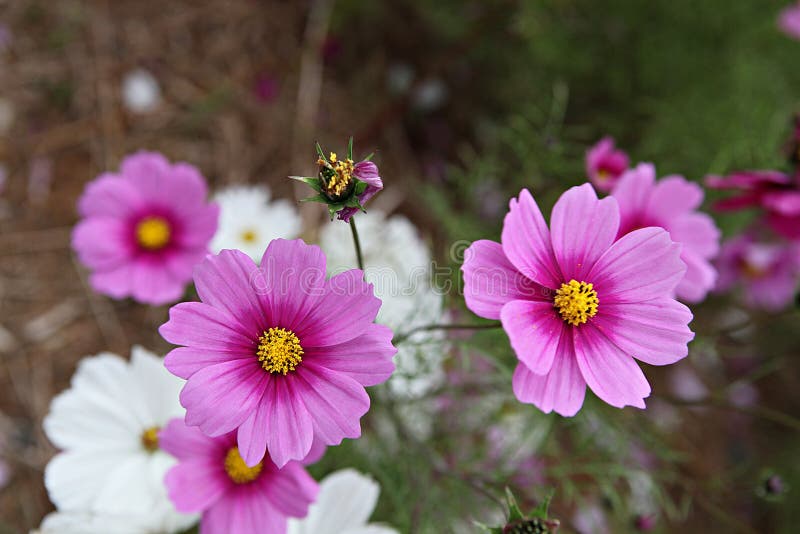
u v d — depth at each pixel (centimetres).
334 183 36
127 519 44
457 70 80
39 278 67
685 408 78
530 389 37
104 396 45
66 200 70
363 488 45
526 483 54
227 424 36
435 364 51
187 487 41
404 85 80
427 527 51
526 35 71
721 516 54
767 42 75
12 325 65
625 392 37
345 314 37
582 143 74
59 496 44
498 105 79
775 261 72
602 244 38
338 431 36
